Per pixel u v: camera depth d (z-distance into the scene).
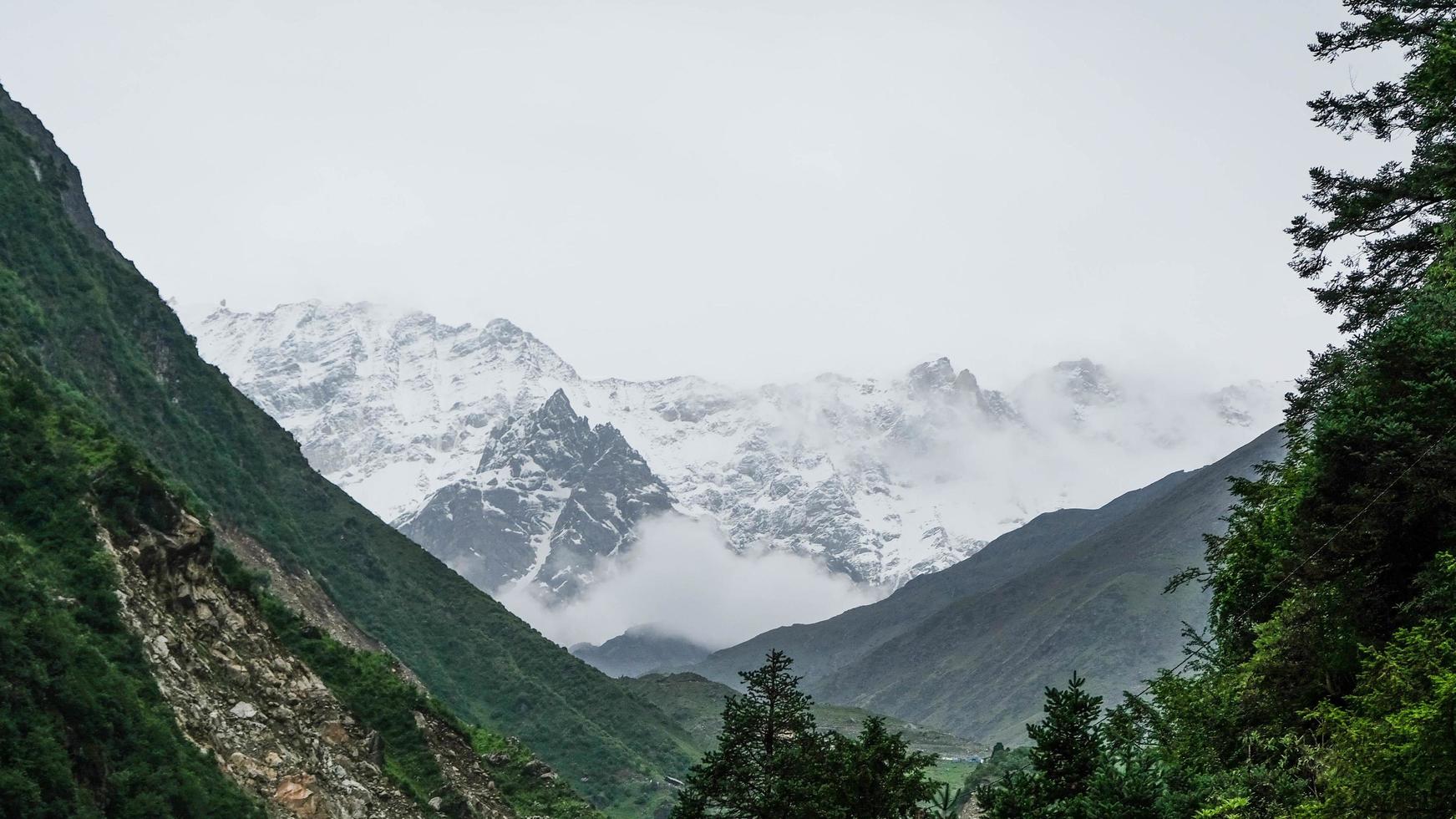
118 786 54.31
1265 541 46.28
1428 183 50.81
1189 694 42.09
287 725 67.25
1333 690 38.97
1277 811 35.00
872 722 49.53
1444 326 41.53
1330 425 40.34
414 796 73.19
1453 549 37.53
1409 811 29.84
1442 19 50.03
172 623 65.38
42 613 57.84
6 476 64.38
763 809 50.44
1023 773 42.00
